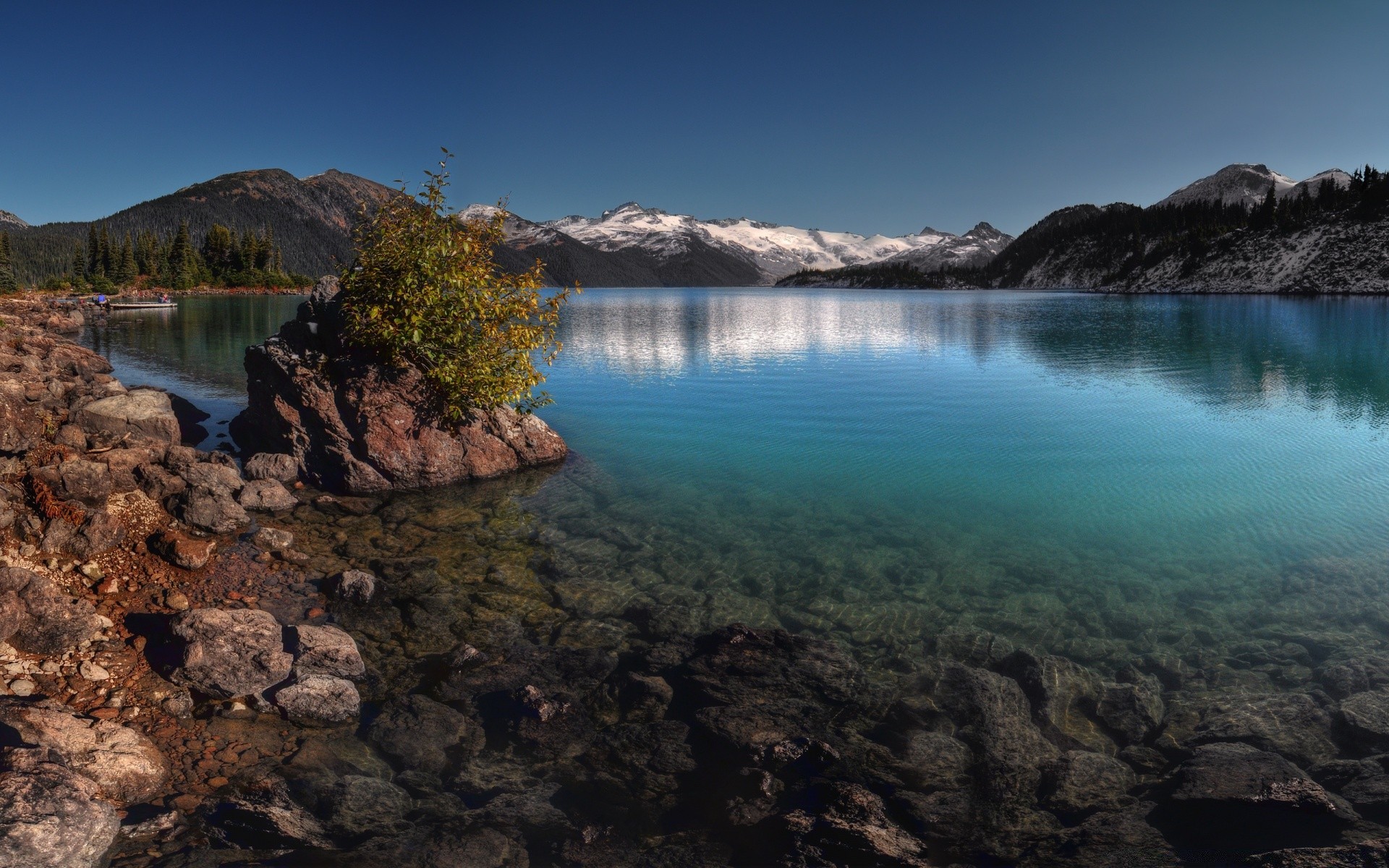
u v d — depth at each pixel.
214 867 5.87
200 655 8.39
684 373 36.88
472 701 8.44
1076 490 16.55
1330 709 8.21
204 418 23.33
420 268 17.20
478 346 18.27
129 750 7.02
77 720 7.24
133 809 6.47
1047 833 6.52
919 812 6.79
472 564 12.48
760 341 55.84
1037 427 23.25
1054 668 9.25
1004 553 13.08
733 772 7.28
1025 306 130.62
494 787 7.04
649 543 13.58
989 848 6.34
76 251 174.00
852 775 7.26
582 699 8.50
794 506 15.67
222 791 6.83
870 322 82.25
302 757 7.34
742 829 6.54
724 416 25.30
